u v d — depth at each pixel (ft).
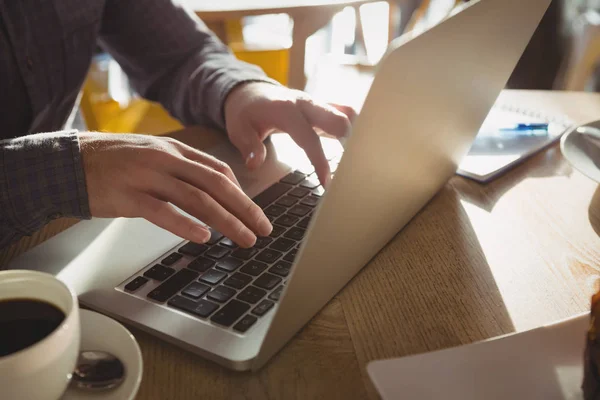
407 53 1.15
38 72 2.99
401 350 1.40
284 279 1.57
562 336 1.27
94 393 1.14
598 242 1.86
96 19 3.27
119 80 6.11
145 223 1.91
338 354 1.38
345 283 1.63
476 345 1.23
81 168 1.81
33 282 1.17
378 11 9.14
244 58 5.21
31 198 1.78
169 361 1.36
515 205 2.11
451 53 1.41
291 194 2.12
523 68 6.15
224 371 1.33
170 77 3.33
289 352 1.39
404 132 1.36
